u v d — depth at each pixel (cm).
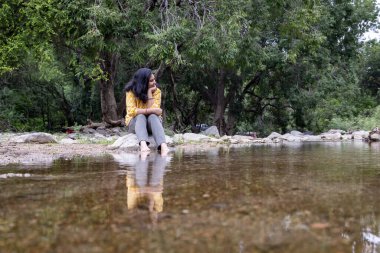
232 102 1855
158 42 934
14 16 1051
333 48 1831
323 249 83
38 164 288
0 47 1022
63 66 1210
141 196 142
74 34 982
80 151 446
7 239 89
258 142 795
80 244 85
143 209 119
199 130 1950
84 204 128
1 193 151
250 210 117
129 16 976
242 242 86
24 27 1037
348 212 115
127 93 449
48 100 1802
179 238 89
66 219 107
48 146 536
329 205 125
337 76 1844
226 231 94
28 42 1027
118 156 373
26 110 1758
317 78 1723
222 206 123
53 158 350
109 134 1088
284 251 81
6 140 656
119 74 1462
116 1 1010
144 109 433
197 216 109
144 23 982
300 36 1398
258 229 96
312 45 1424
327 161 303
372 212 115
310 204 126
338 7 1762
